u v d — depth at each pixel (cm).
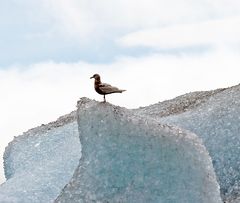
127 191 1838
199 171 1902
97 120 1948
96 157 1908
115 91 1802
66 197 1881
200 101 3650
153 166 1877
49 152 3388
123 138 1909
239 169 2534
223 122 2872
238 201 2281
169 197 1834
